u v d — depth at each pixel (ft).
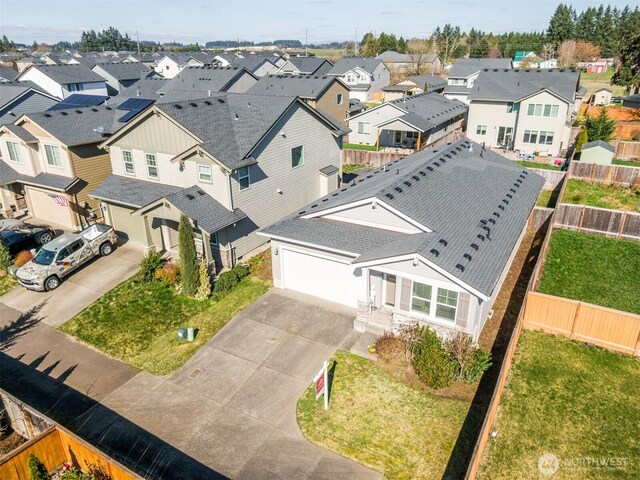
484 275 48.16
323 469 38.68
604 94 216.33
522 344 53.01
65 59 348.38
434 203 60.95
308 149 88.69
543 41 476.95
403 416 43.78
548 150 137.28
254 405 46.14
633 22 338.54
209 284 65.51
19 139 88.48
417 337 49.03
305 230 62.39
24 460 36.32
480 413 43.60
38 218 95.71
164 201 69.56
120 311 63.93
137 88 173.06
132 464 39.75
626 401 44.39
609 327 51.24
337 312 60.85
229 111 81.82
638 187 102.63
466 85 241.55
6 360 54.95
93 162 88.53
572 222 83.10
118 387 49.65
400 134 151.84
